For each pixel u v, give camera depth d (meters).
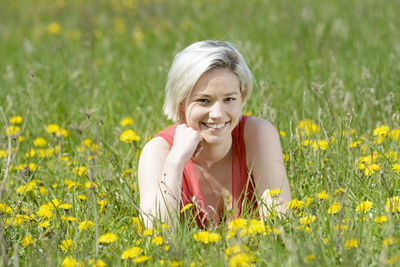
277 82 7.04
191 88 3.61
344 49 8.59
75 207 4.04
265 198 3.77
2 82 7.97
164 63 7.15
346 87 6.66
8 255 3.48
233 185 3.94
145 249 3.38
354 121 5.19
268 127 3.97
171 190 3.70
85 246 3.45
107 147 5.20
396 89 6.17
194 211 3.92
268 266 3.09
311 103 6.02
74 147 5.52
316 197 3.78
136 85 7.56
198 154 3.89
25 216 3.84
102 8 14.45
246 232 3.28
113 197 4.09
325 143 4.52
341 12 11.22
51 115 6.61
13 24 13.94
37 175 4.70
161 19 12.72
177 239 3.33
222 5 13.13
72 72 8.04
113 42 10.91
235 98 3.66
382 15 10.56
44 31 12.48
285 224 3.54
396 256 2.88
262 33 10.05
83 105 6.58
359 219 3.46
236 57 3.64
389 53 8.00
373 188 3.93
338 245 3.03
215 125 3.67
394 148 4.46
